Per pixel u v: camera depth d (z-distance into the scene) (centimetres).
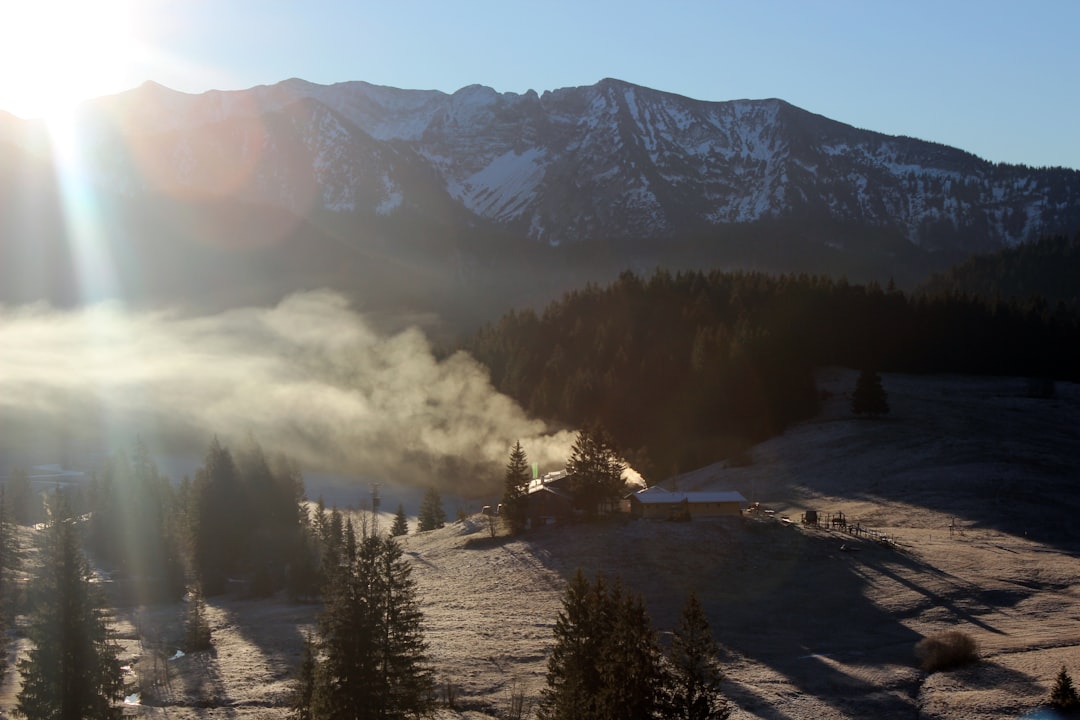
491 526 10069
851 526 9488
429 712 5403
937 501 10300
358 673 4900
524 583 8450
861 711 5625
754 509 10081
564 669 4922
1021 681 5828
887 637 6906
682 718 4516
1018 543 9012
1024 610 7300
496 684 6169
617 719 4428
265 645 7469
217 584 10294
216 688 6406
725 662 6469
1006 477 10888
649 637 4638
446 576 8831
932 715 5519
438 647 6856
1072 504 10131
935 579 7981
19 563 9981
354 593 4994
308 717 5228
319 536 11519
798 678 6159
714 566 8456
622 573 8400
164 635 8006
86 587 5431
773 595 7831
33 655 5312
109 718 5428
